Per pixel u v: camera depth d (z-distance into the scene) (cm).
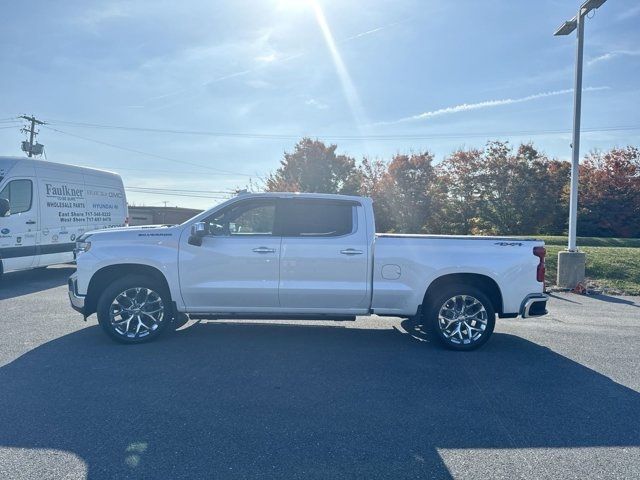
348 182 3350
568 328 848
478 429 452
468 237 713
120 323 694
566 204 3070
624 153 3147
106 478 360
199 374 577
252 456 395
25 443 408
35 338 720
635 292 1215
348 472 375
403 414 480
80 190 1415
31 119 4216
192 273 695
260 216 716
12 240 1180
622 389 556
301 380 566
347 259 695
